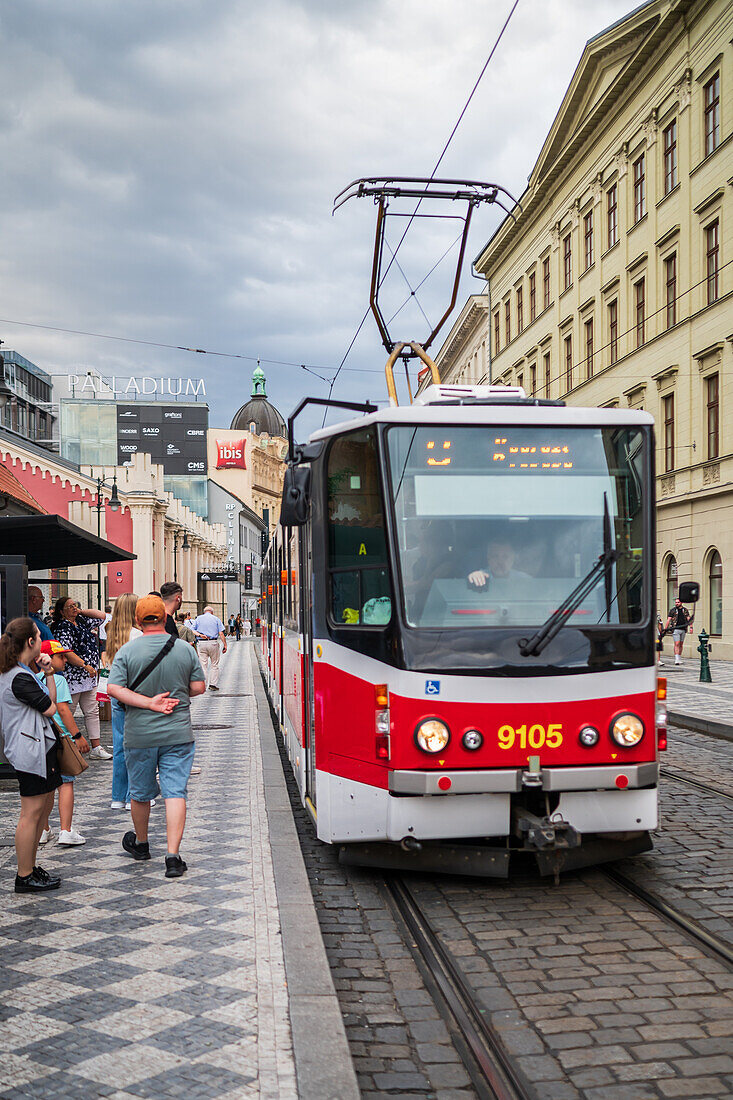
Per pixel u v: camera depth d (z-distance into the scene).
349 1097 3.48
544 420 6.39
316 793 6.83
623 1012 4.41
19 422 88.50
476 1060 4.00
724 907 5.85
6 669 6.21
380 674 6.13
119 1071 3.71
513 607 6.14
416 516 6.18
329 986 4.46
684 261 29.81
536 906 5.98
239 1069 3.71
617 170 35.03
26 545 13.06
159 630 6.83
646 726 6.19
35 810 6.16
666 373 30.92
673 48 30.28
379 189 11.44
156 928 5.36
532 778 5.95
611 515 6.36
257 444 113.44
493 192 11.72
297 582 8.49
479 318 55.16
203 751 12.37
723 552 27.69
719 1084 3.76
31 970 4.76
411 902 6.12
